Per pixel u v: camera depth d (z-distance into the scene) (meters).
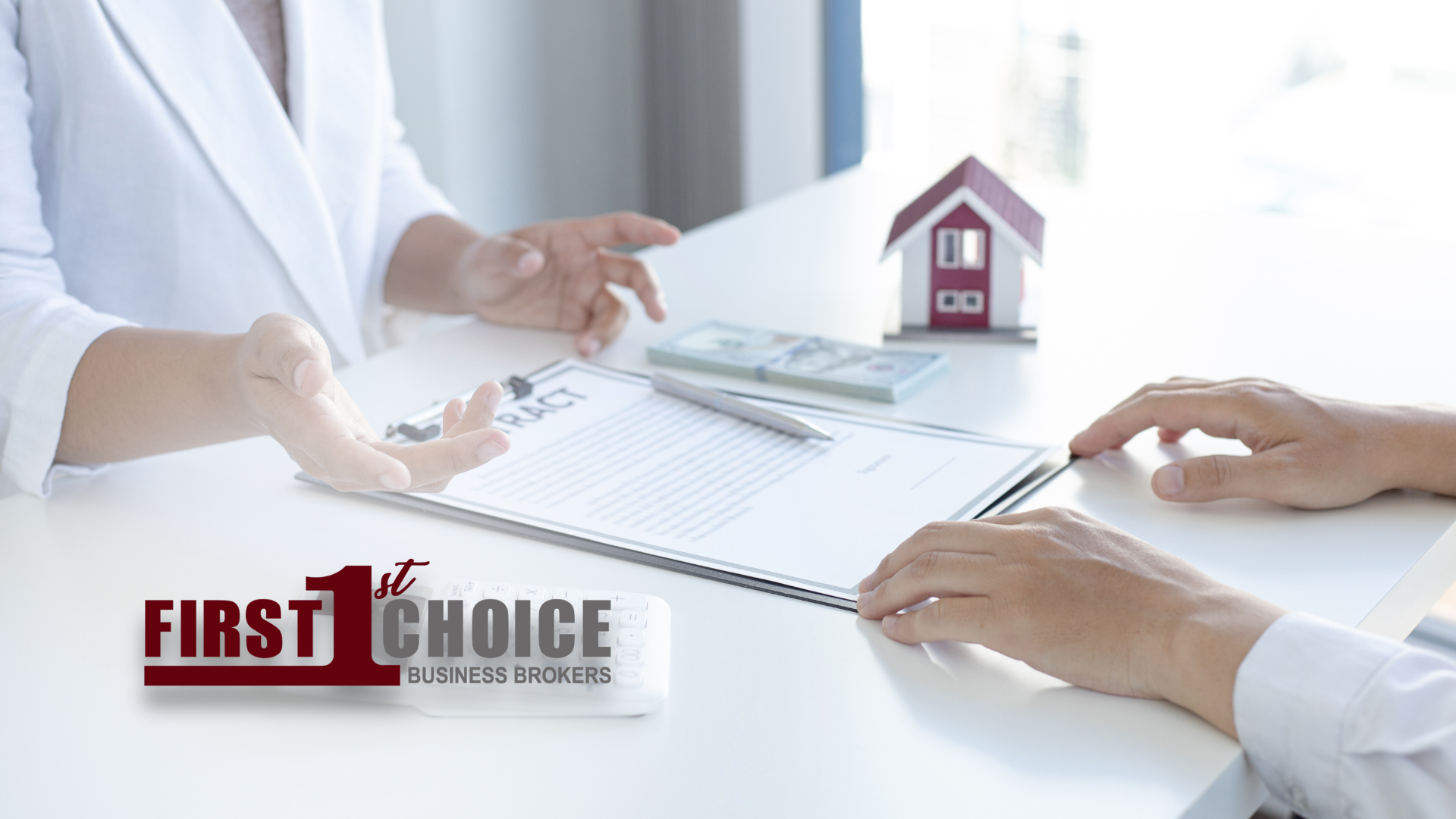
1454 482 0.66
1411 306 0.95
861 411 0.82
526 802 0.46
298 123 1.12
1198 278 1.03
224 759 0.48
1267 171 2.24
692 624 0.57
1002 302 0.96
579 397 0.85
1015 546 0.55
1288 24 2.13
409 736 0.50
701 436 0.78
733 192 2.52
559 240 1.01
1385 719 0.46
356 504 0.70
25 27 0.93
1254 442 0.68
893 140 2.49
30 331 0.74
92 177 0.98
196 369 0.67
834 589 0.59
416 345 0.99
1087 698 0.51
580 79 2.54
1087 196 1.27
